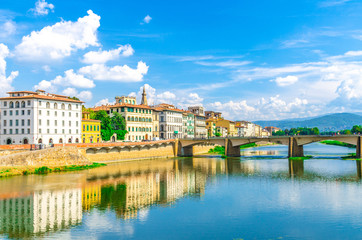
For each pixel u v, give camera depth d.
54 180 72.00
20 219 43.62
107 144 110.69
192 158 142.38
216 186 67.75
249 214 46.38
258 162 119.12
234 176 82.19
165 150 148.88
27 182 69.19
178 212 47.41
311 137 135.12
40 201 53.03
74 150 95.25
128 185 68.00
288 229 40.16
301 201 53.72
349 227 40.72
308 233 38.75
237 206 50.72
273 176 81.50
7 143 116.25
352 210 48.09
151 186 67.31
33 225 41.31
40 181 70.56
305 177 79.19
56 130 120.19
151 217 44.97
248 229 40.12
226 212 47.44
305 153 164.00
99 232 39.00
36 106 113.12
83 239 36.78
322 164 107.56
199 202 53.38
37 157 86.06
